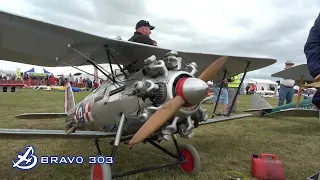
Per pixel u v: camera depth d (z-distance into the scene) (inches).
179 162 147.9
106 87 161.2
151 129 119.8
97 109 163.0
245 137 244.1
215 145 213.5
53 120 319.3
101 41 143.4
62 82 1039.0
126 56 165.5
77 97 679.1
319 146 214.2
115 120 150.6
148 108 127.6
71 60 167.0
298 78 323.0
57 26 124.6
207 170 154.9
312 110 287.1
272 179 139.7
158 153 188.1
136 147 202.5
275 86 1927.9
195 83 118.8
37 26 123.7
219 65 152.3
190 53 170.2
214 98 375.6
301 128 297.1
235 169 157.6
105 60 174.9
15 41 137.2
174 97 123.7
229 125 307.6
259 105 399.2
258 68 198.7
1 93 787.4
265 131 275.6
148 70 134.2
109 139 216.4
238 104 618.5
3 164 157.6
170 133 127.4
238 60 181.9
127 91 141.7
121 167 158.1
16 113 366.3
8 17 115.0
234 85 402.6
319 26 87.5
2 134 113.2
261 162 143.3
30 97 642.8
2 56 156.4
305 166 163.8
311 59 87.7
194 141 226.1
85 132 136.5
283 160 175.6
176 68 134.9
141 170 134.8
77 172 148.6
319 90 89.7
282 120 357.1
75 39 139.1
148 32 175.6
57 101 548.1
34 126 279.7
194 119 136.5
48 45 143.0
